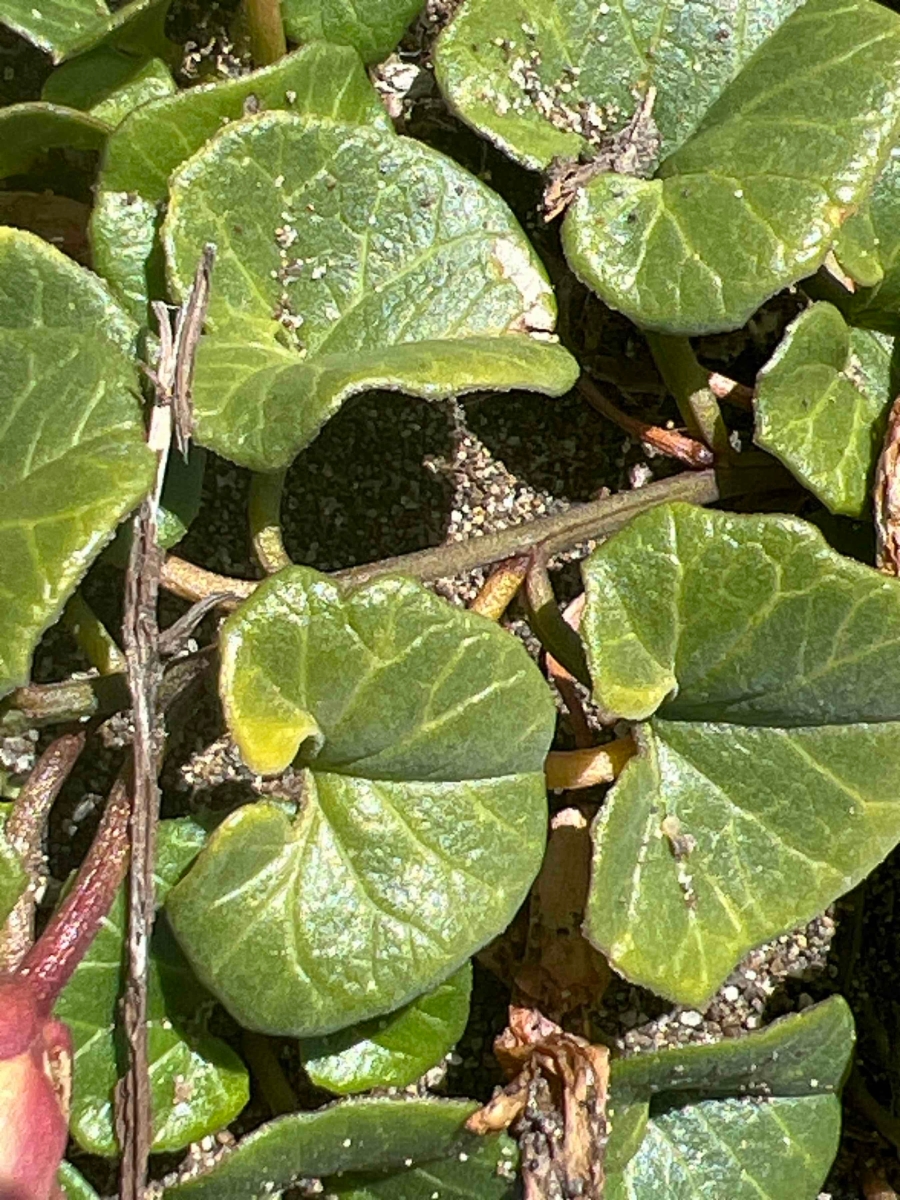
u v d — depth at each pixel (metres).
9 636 0.13
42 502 0.13
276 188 0.15
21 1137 0.12
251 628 0.14
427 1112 0.15
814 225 0.15
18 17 0.15
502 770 0.15
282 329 0.15
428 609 0.14
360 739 0.14
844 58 0.15
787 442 0.15
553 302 0.15
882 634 0.15
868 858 0.15
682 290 0.15
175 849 0.15
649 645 0.15
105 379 0.14
